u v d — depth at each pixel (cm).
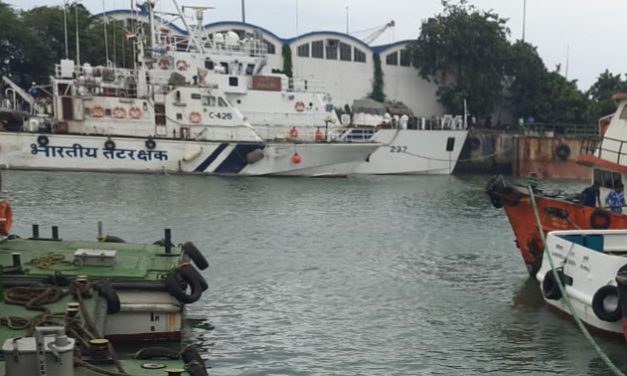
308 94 4291
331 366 1030
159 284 1032
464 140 4800
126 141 3759
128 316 1025
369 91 6175
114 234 2022
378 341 1157
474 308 1378
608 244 1380
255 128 4169
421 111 6362
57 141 3691
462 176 4819
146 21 5512
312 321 1266
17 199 2659
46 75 5197
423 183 4147
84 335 751
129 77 3975
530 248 1630
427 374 1006
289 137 4206
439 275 1681
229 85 4109
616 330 1129
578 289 1222
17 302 860
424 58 6106
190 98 3856
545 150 5166
